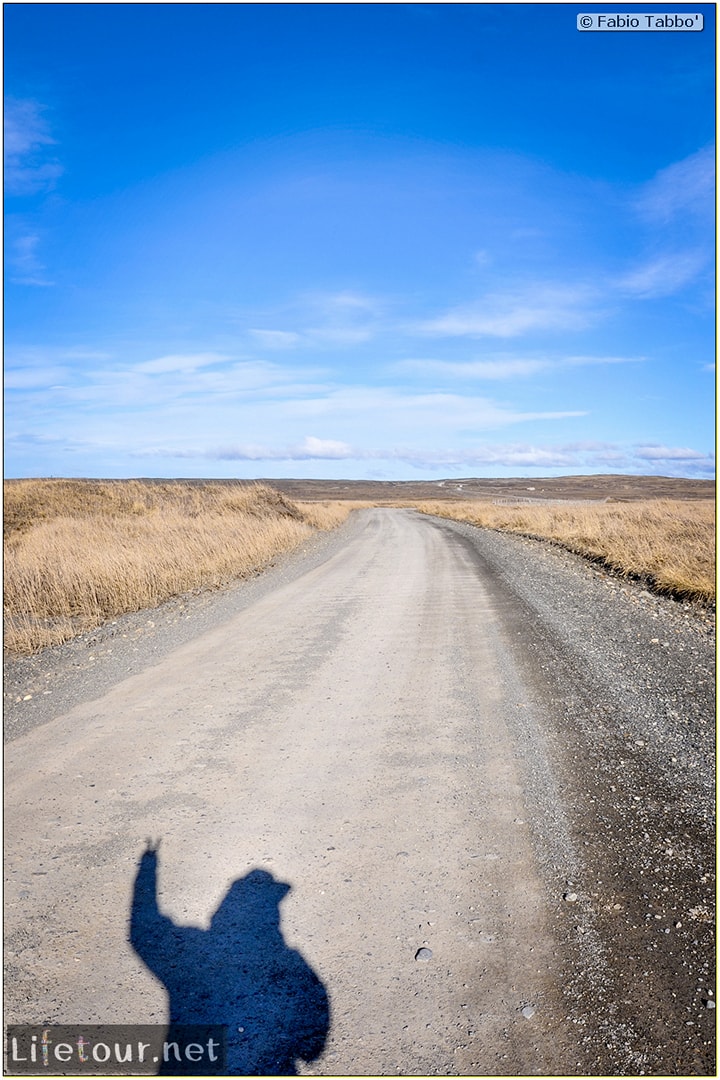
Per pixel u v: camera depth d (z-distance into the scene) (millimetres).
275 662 7512
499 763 4629
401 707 5863
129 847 3650
